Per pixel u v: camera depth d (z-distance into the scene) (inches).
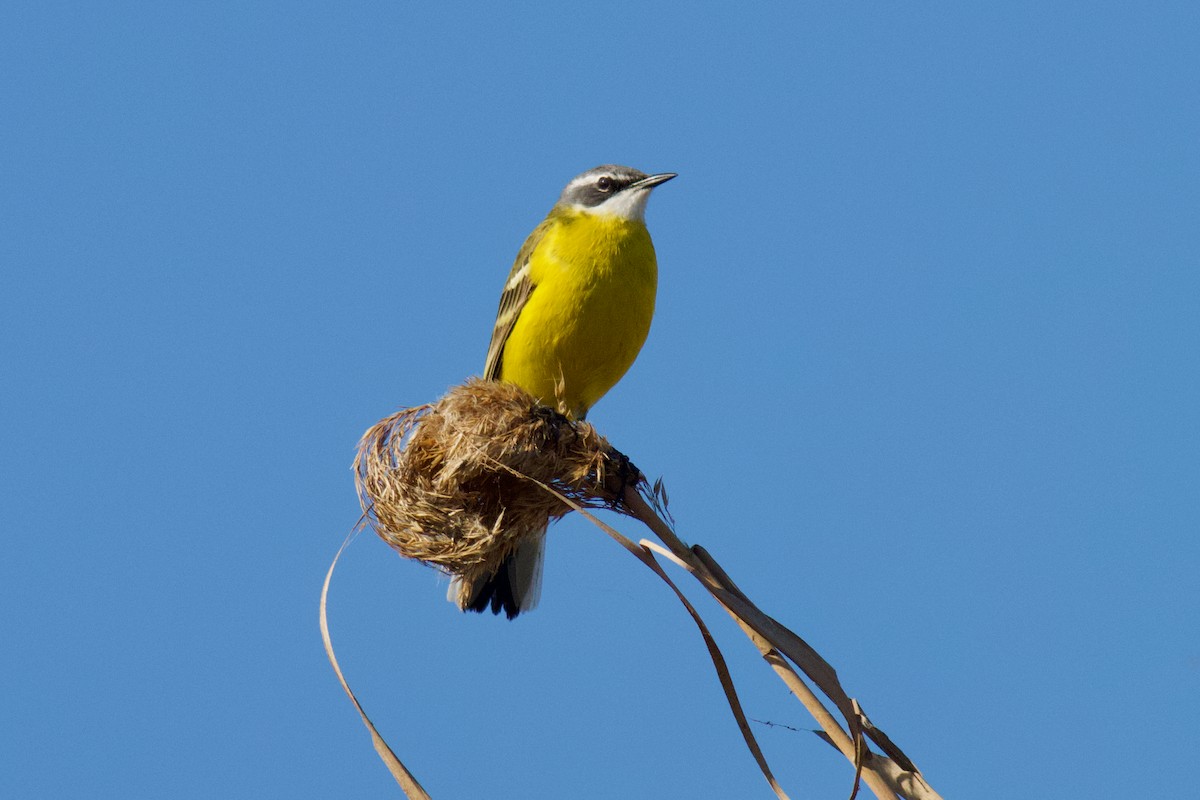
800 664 314.0
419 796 323.6
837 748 307.1
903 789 306.7
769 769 304.0
